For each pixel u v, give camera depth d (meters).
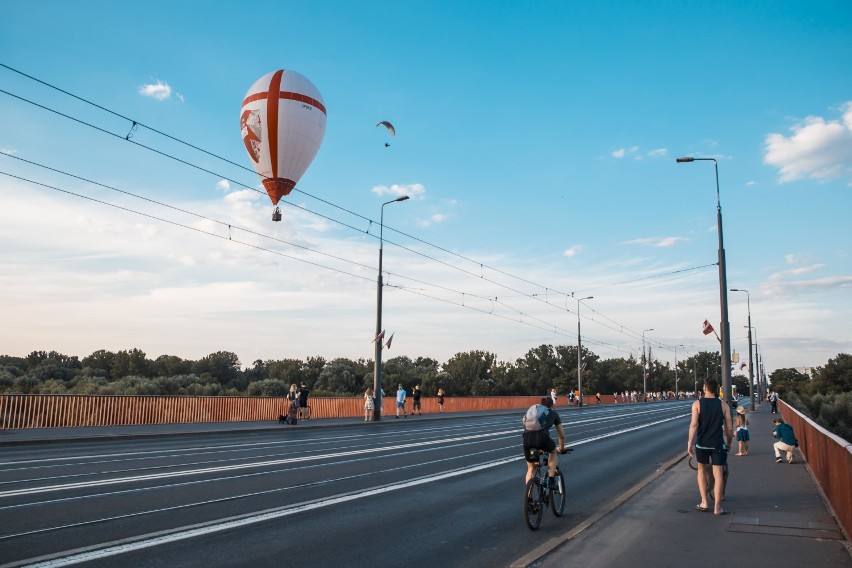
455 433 25.53
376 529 8.04
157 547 6.82
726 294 22.91
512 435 24.36
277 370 136.12
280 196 24.41
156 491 10.20
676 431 28.16
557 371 132.50
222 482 11.34
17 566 5.98
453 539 7.62
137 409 25.53
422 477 12.68
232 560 6.43
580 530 7.79
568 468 14.95
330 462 14.83
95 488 10.33
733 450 18.44
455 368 114.12
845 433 65.38
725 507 9.31
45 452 16.14
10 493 9.72
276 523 8.16
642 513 8.85
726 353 22.59
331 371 93.62
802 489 10.98
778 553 6.67
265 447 18.44
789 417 25.97
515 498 10.45
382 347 35.62
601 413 49.06
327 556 6.70
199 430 23.42
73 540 6.97
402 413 37.81
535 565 6.32
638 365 145.62
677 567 6.16
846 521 7.30
